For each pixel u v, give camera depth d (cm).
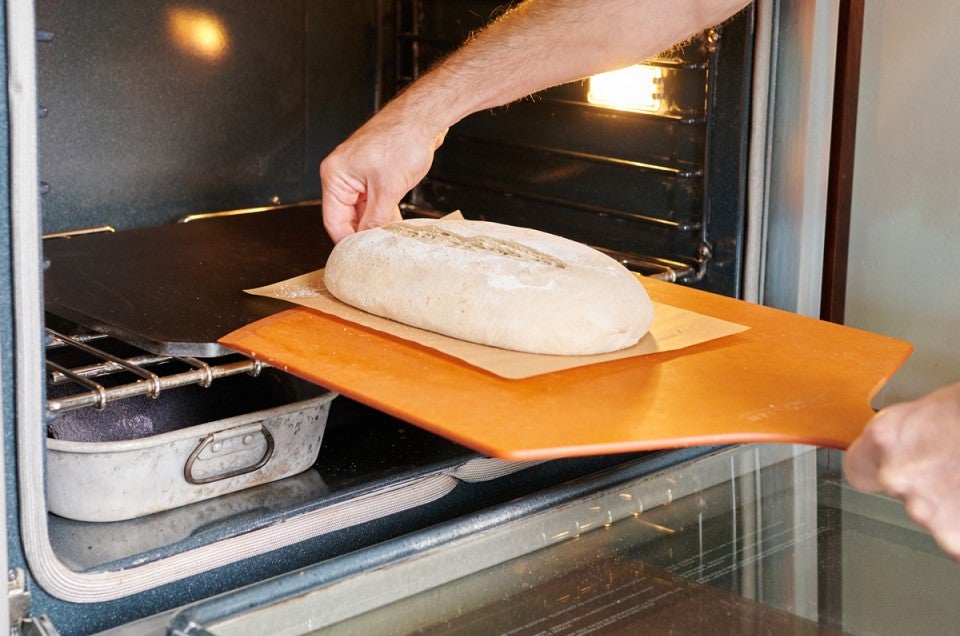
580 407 72
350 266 93
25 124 65
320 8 144
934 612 68
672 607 69
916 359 121
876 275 123
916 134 117
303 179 149
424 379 77
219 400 99
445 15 142
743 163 109
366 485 87
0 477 67
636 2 95
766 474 86
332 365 79
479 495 96
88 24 125
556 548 74
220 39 136
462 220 103
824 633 66
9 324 67
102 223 131
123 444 79
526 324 81
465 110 100
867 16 119
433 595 68
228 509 84
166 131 134
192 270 110
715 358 83
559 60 98
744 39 106
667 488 82
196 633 59
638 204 123
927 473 51
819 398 74
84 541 78
